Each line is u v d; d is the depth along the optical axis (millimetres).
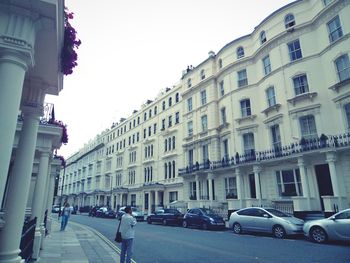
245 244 11281
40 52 5820
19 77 4469
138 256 9266
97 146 60062
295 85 20281
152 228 20156
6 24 4488
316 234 11273
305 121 19219
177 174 32656
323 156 17266
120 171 48781
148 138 40969
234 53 26453
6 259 4711
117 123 55656
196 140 28891
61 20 5121
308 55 19703
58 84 7324
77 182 72188
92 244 12258
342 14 17625
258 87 23703
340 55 17516
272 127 21625
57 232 17344
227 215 21875
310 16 20438
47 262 7977
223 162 24469
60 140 12234
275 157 19766
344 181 16109
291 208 18234
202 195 26797
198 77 31266
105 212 37188
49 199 18656
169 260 8516
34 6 4574
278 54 21656
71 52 5969
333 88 17719
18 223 5266
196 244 11625
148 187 35625
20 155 6301
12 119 4215
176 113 35219
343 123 16922
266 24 23297
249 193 21969
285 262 7816
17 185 5777
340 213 10867
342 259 7945
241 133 23766
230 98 25609
